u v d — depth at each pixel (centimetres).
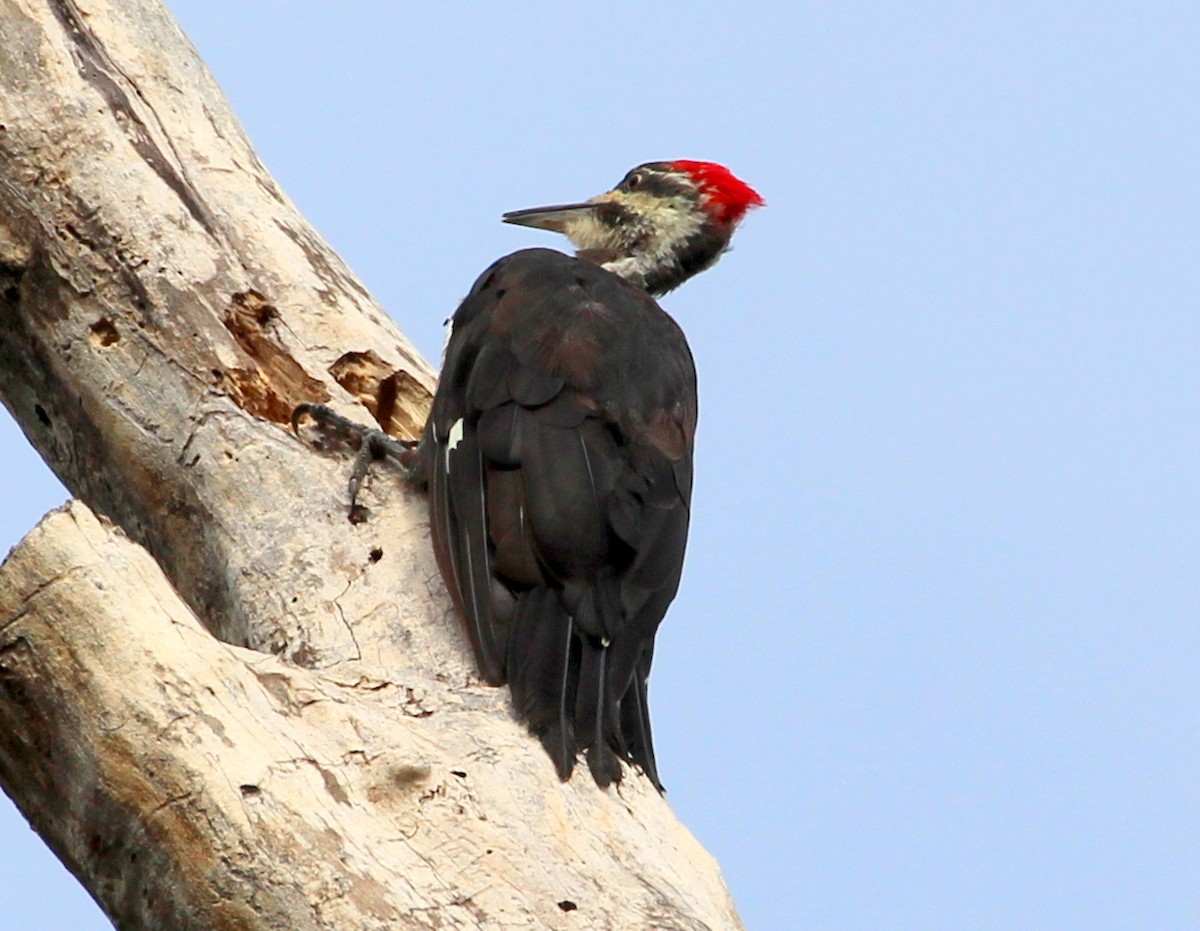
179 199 1220
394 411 1240
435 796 916
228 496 1133
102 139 1219
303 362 1203
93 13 1272
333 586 1091
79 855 912
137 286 1184
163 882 876
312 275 1241
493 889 886
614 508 1091
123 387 1171
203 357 1170
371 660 1056
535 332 1161
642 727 1061
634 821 966
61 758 898
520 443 1104
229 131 1289
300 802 878
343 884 861
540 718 992
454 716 988
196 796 870
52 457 1246
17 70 1225
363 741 921
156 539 1174
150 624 903
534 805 936
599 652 1051
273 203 1270
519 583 1070
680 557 1122
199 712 888
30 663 898
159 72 1277
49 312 1193
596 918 886
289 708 923
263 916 859
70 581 903
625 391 1145
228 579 1117
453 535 1091
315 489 1133
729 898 987
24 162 1205
